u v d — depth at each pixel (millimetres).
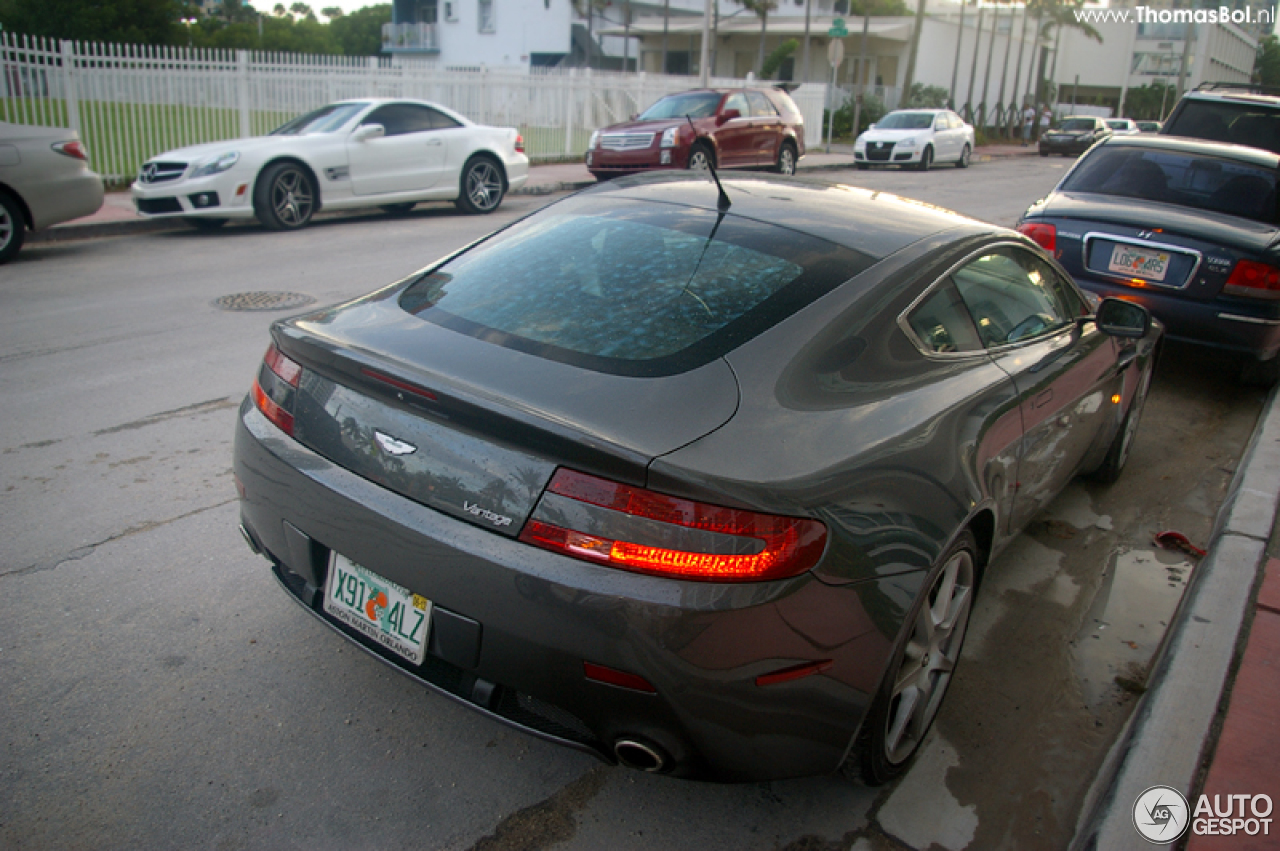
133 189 10008
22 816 2135
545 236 2844
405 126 11461
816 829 2275
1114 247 5500
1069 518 4098
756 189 3072
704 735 1885
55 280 7578
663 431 1914
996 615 3311
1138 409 4406
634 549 1802
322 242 9719
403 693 2656
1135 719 2627
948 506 2203
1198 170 6004
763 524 1819
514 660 1917
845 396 2166
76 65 12352
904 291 2480
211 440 4348
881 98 35312
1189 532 4020
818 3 46438
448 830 2189
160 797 2221
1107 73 58875
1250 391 5977
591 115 19578
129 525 3498
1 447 4148
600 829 2227
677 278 2465
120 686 2602
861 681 2012
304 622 2957
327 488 2141
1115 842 2105
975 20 44531
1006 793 2449
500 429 1893
